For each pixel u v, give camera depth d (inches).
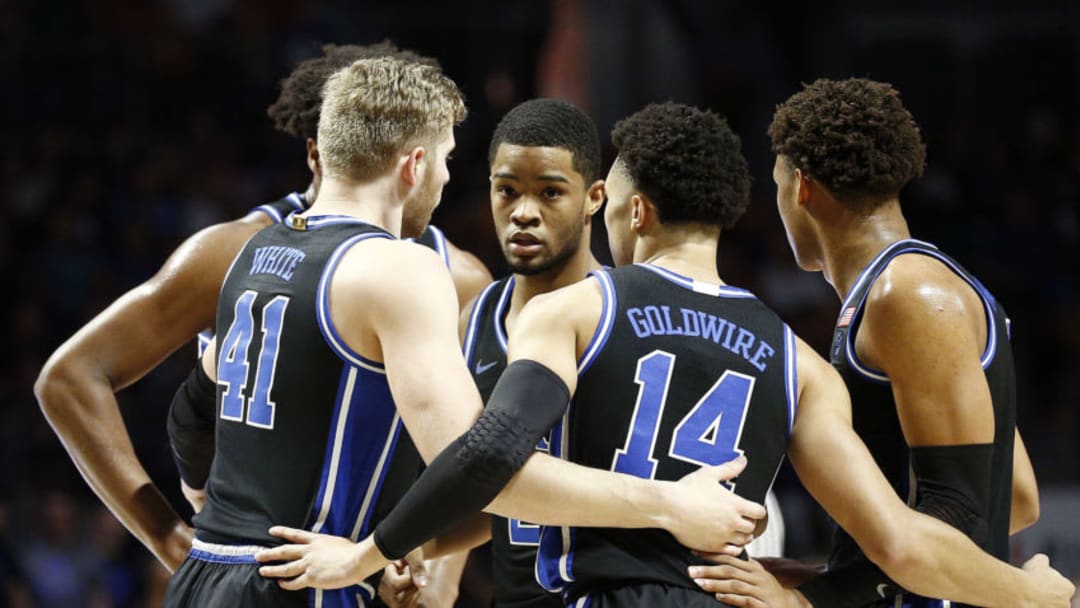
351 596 161.6
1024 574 165.5
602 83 596.4
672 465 153.8
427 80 170.4
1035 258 573.0
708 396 155.4
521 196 179.3
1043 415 504.1
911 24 693.3
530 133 177.9
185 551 187.9
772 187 585.6
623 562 152.9
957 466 165.0
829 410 159.6
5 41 578.6
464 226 513.7
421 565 196.9
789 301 520.1
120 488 188.9
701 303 159.5
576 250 185.0
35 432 438.3
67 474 428.8
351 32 621.3
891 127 176.1
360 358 157.2
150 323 192.7
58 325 493.7
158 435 430.6
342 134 167.0
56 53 580.1
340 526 160.7
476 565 362.3
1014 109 682.8
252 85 587.5
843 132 175.9
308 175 565.6
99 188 545.3
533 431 147.3
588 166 181.6
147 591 385.4
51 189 541.0
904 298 167.0
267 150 575.2
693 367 155.6
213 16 633.6
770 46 612.4
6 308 498.9
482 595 350.3
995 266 567.2
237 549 159.5
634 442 154.1
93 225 531.2
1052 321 542.0
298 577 155.2
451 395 151.5
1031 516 192.7
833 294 527.2
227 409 165.0
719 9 603.5
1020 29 690.8
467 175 566.3
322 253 161.0
